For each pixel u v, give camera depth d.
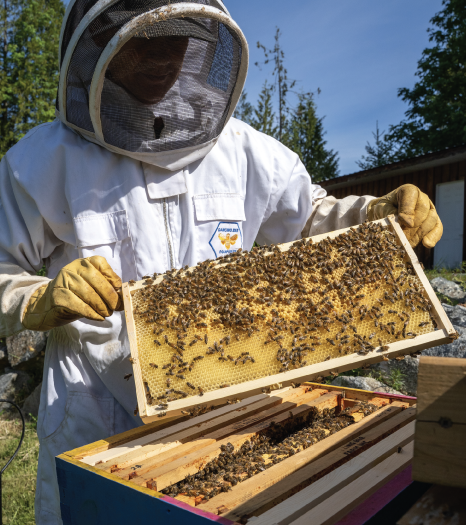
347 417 1.68
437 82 19.88
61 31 1.85
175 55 1.84
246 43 1.92
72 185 2.11
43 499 2.13
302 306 1.57
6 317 1.78
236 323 1.55
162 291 1.59
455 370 0.81
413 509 0.83
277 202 2.57
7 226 2.14
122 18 1.70
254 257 1.71
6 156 2.18
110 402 2.16
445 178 11.07
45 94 20.14
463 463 0.78
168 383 1.46
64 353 2.21
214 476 1.30
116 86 1.85
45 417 2.18
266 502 1.07
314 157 15.34
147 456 1.39
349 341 1.53
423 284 1.59
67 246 2.28
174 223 2.22
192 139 2.09
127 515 1.14
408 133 22.42
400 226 1.86
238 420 1.69
